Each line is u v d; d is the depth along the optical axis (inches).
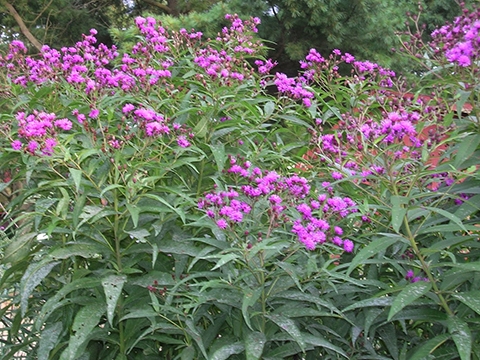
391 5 568.7
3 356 146.1
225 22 501.0
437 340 93.7
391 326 118.4
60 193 137.3
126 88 142.3
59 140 125.4
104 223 120.8
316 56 177.2
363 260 101.2
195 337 107.6
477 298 93.7
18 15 617.0
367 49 518.3
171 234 133.9
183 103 145.3
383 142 106.7
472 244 111.0
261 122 156.6
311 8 511.2
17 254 129.2
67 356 102.7
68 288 112.0
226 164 145.4
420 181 123.6
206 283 102.4
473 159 110.3
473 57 104.8
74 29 716.0
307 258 118.5
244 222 111.9
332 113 170.2
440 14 642.2
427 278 116.3
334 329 120.7
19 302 147.6
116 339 125.0
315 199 136.5
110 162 117.9
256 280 110.5
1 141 150.6
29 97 159.3
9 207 137.3
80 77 140.8
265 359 107.3
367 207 104.0
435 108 136.0
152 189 121.4
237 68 175.6
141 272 119.3
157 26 187.6
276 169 168.7
